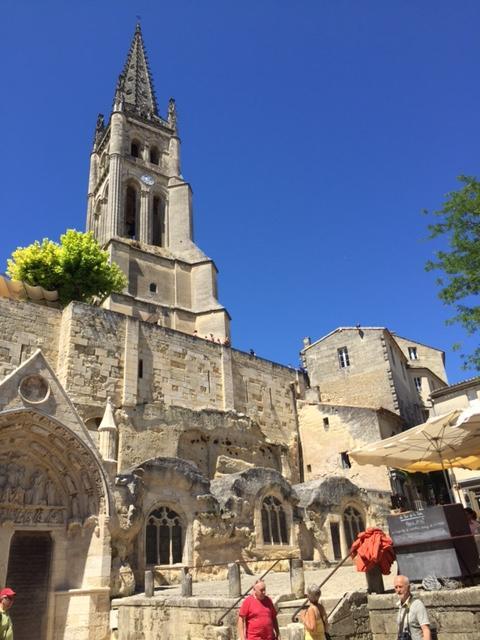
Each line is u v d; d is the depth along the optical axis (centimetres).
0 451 1842
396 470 3547
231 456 3431
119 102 6475
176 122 6994
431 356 5544
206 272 5466
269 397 4072
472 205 1981
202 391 3591
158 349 3431
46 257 4203
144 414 3039
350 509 3009
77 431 1927
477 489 3127
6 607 1055
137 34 7994
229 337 5172
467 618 945
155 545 2139
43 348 3012
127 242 5291
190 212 6097
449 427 1456
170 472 2270
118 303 4600
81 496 1927
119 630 1711
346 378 4578
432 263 2064
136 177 6044
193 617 1427
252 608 1005
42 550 1878
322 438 3978
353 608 1136
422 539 1070
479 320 1911
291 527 2661
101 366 3081
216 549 2314
